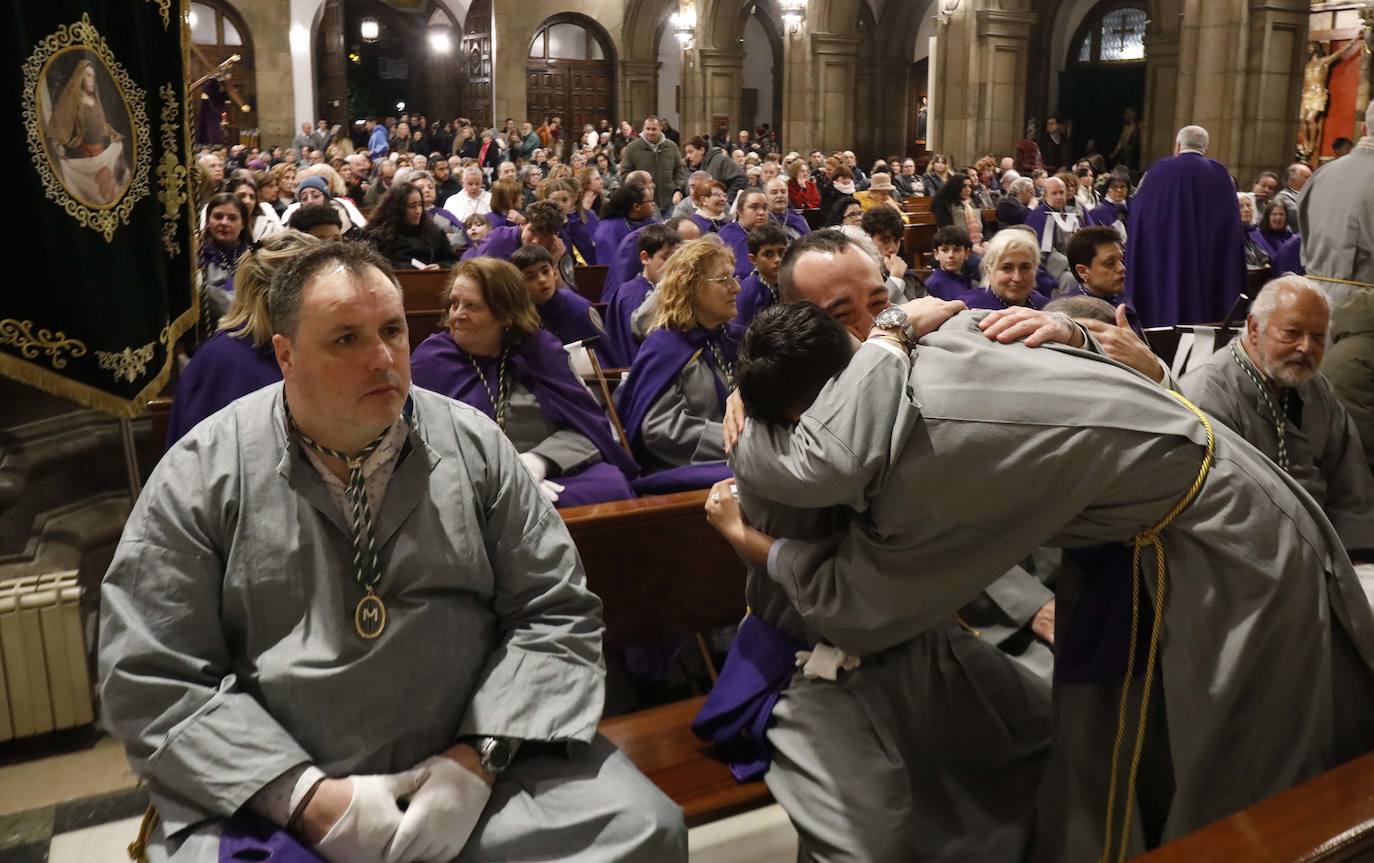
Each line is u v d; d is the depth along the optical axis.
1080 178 13.39
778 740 2.26
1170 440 1.89
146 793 2.96
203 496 1.83
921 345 2.04
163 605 1.79
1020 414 1.89
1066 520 1.92
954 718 2.30
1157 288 7.04
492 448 2.03
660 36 27.33
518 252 4.75
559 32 25.97
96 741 3.22
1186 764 1.92
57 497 3.67
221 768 1.72
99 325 3.33
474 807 1.82
